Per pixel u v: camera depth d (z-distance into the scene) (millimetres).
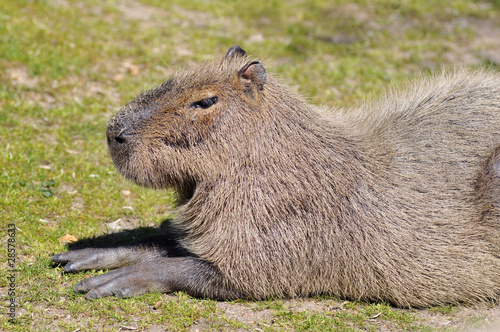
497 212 11070
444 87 13203
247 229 10727
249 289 10938
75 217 13570
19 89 19281
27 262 11609
